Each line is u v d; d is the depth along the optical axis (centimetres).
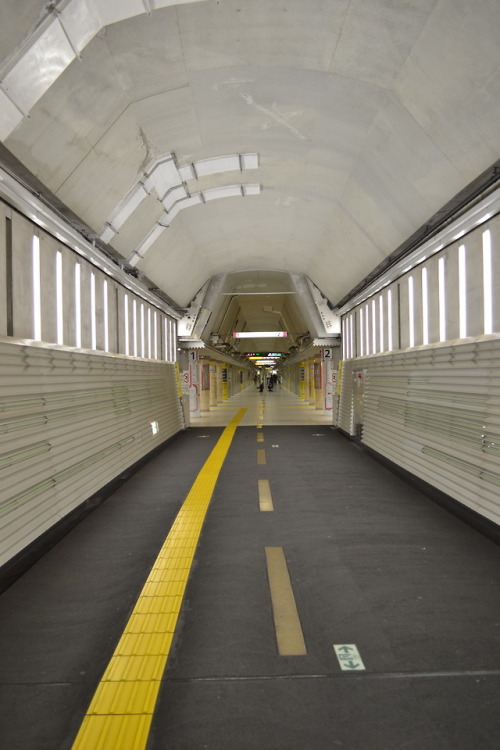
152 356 1193
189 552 468
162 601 366
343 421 1369
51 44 366
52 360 527
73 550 478
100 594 380
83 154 536
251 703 250
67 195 563
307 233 1124
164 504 643
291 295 1978
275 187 880
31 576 416
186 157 709
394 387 854
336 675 271
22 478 428
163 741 225
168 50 480
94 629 327
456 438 573
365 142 638
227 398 3462
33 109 417
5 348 418
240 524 551
